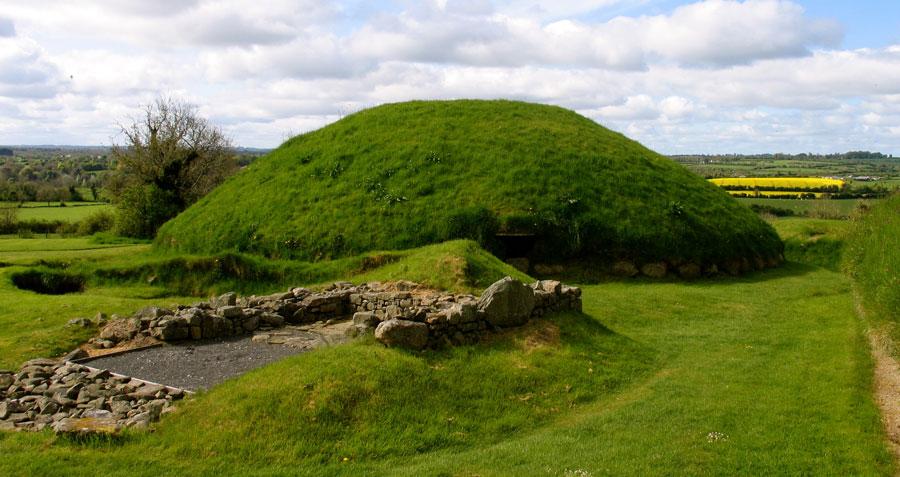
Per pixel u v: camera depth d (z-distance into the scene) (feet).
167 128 153.89
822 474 21.34
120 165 150.51
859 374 32.45
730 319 52.19
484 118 96.43
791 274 77.56
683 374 35.42
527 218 71.15
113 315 44.01
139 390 28.66
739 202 90.84
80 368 32.30
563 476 21.06
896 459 22.57
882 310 32.83
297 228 72.79
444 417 26.63
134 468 21.01
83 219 150.51
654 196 78.07
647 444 24.31
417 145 85.66
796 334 46.01
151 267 61.52
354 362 29.09
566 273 69.62
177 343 38.99
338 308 49.21
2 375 31.09
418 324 32.30
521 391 30.42
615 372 34.76
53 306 47.42
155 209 120.26
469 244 60.85
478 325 35.94
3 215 146.41
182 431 23.89
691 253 72.13
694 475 21.26
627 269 70.13
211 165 169.89
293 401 25.50
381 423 25.30
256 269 62.64
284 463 22.02
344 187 78.79
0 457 20.68
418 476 20.98
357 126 95.96
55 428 23.18
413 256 60.54
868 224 47.42
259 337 40.32
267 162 92.22
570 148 86.38
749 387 32.53
